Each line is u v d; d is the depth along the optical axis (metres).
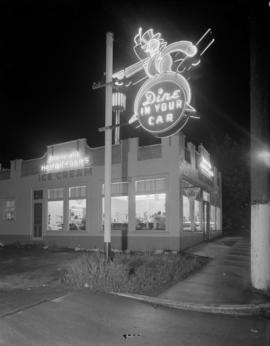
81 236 19.89
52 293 9.23
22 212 22.94
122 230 18.45
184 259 13.59
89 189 19.92
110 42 12.44
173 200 17.22
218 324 7.35
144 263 12.64
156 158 17.91
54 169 21.53
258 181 9.77
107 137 12.12
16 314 7.58
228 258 15.77
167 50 12.46
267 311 8.16
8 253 18.50
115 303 8.55
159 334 6.73
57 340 6.33
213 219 26.30
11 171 24.00
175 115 11.89
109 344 6.21
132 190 18.38
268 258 9.60
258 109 9.92
